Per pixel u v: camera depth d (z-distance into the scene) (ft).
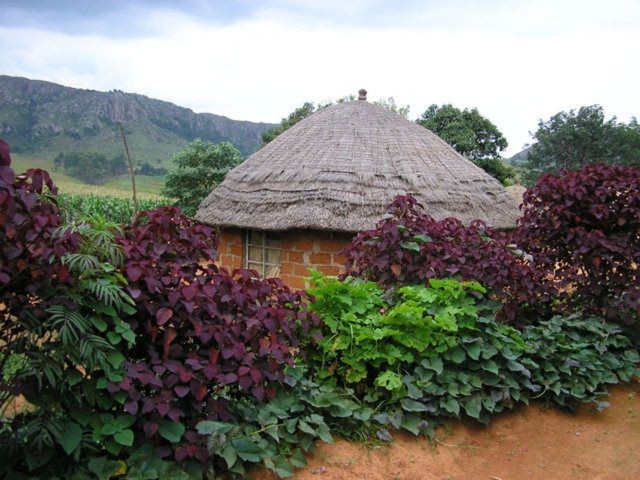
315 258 26.76
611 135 100.53
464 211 27.94
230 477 10.40
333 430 12.76
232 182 32.09
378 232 16.98
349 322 13.88
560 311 18.51
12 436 8.50
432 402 13.71
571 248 19.27
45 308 8.44
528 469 12.75
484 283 16.24
